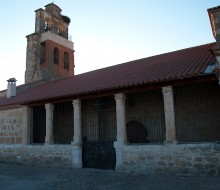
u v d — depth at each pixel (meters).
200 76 9.48
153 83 10.46
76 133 12.80
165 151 9.98
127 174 10.26
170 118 10.11
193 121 12.16
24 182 9.41
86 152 12.73
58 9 27.12
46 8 26.80
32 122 15.59
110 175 10.20
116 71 16.11
